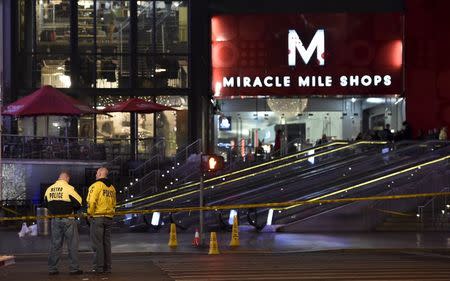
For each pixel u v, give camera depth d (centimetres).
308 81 7675
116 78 7225
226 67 7656
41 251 3738
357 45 7694
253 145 8038
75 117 7131
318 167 5947
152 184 5919
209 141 7581
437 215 5019
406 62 7706
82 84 7200
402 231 4850
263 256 3444
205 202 5122
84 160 6106
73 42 7188
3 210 5019
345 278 2408
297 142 6919
